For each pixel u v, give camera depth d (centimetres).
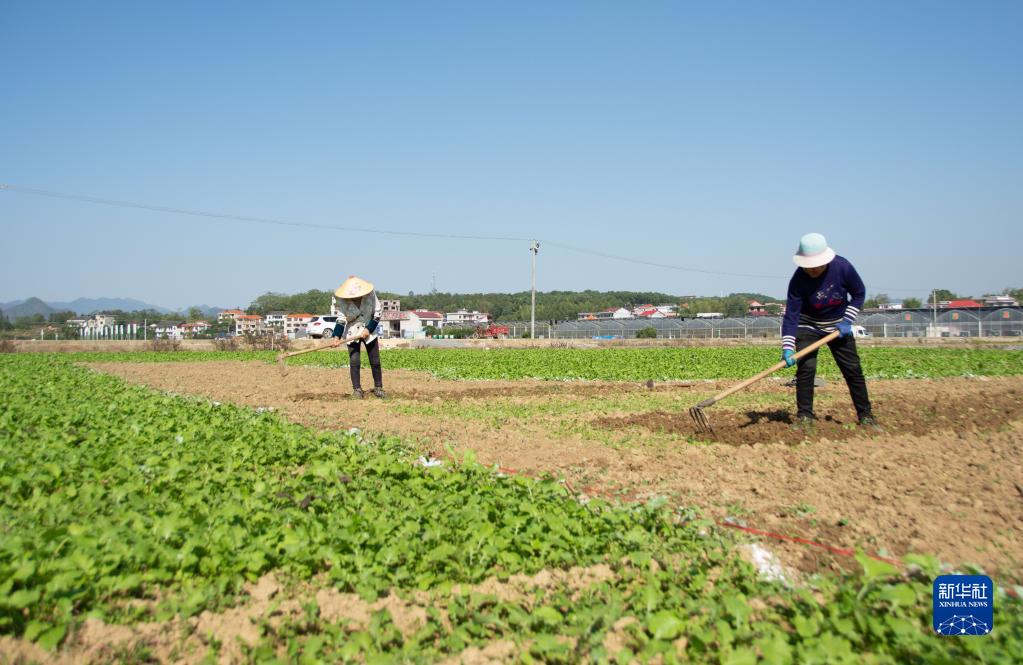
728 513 648
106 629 430
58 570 466
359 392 1562
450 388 1828
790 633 421
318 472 707
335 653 408
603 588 478
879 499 684
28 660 393
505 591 495
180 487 692
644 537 564
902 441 946
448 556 525
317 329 5784
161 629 438
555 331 7019
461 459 866
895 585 454
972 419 1112
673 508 664
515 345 5350
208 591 478
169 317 12100
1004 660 376
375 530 552
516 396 1591
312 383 2039
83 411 1184
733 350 3888
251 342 5094
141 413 1185
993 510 644
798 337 1069
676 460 857
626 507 639
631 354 3466
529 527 555
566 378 2120
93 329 6372
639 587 488
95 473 742
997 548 562
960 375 2138
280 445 881
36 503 628
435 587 500
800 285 1047
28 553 484
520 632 435
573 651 412
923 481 742
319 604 477
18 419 1116
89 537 517
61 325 9294
